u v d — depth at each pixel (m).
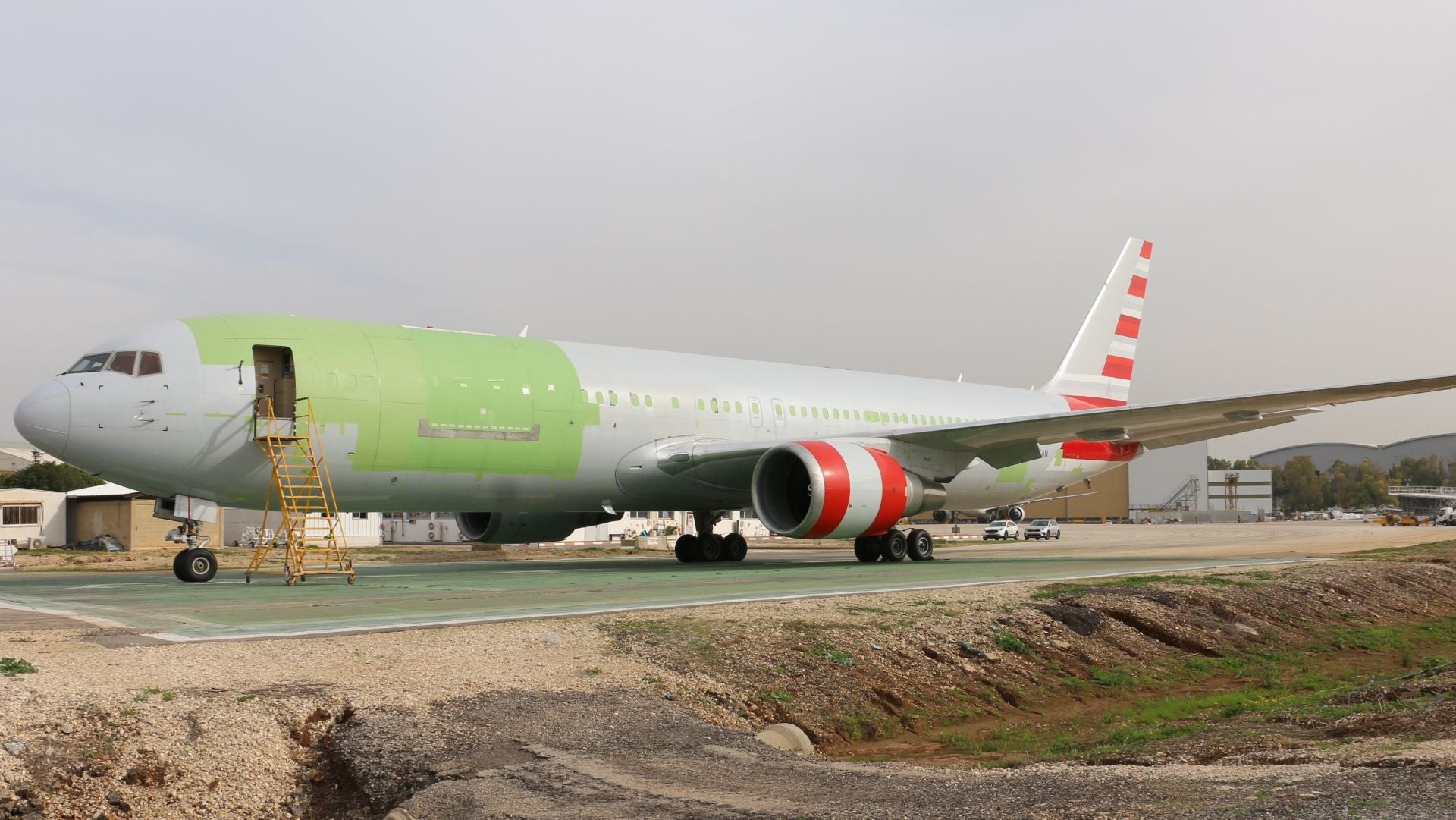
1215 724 8.54
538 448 20.33
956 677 10.62
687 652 9.80
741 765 6.51
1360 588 18.50
